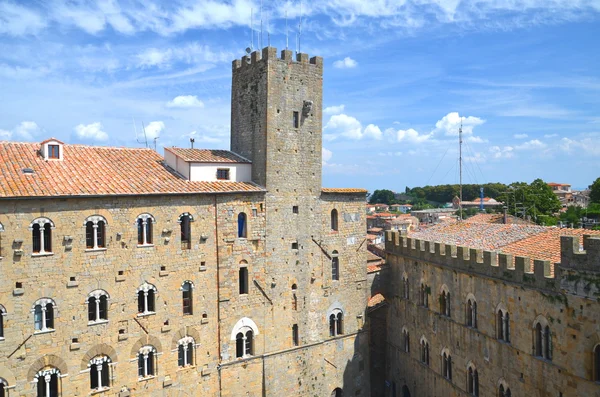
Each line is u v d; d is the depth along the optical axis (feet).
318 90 205.67
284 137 194.39
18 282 136.87
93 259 149.79
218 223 175.94
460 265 171.01
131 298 157.28
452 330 176.76
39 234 141.08
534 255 154.81
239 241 181.27
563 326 128.67
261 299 186.91
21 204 136.98
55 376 144.46
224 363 177.17
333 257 210.38
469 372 168.66
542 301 135.54
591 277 120.16
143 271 159.63
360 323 216.74
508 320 150.20
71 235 145.38
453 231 220.02
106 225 152.15
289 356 193.77
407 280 209.05
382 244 358.84
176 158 183.32
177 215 167.12
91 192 147.95
